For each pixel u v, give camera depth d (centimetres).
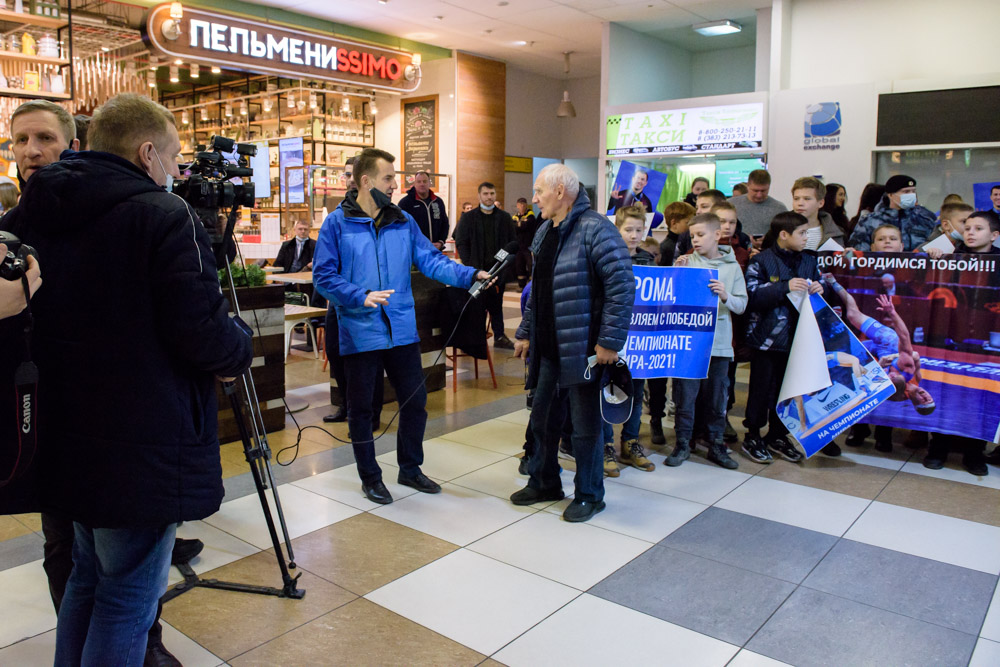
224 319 161
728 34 1098
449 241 981
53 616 233
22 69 671
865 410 377
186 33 716
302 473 365
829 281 403
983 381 366
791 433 381
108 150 162
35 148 214
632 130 970
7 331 144
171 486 155
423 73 1280
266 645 215
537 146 1445
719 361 379
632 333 366
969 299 370
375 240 316
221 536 291
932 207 728
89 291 151
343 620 230
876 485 355
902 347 388
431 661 208
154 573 160
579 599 243
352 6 976
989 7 734
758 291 375
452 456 396
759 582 256
